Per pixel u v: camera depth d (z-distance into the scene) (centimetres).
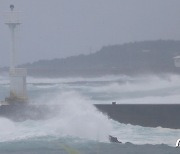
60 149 10494
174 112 13325
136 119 13312
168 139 12088
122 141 11756
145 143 11569
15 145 11031
